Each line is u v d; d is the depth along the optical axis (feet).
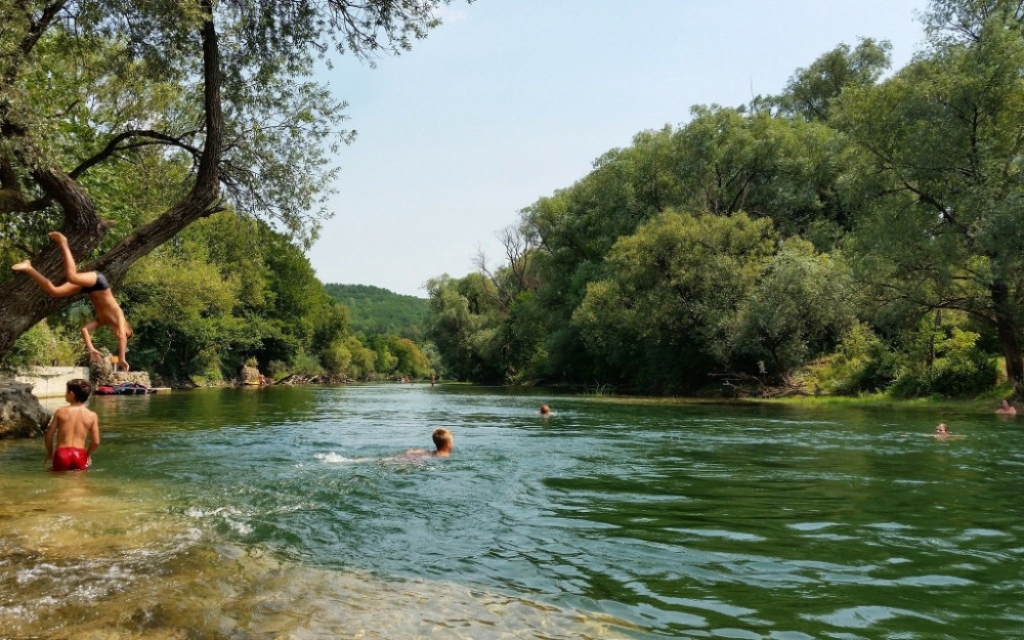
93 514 23.63
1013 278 74.38
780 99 199.62
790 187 143.74
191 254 164.35
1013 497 27.27
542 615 14.42
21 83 43.78
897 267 84.07
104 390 133.90
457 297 240.12
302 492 28.09
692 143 152.15
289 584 16.47
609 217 172.24
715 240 121.08
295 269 255.91
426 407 94.63
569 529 22.00
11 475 32.30
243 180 47.78
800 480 31.40
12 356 103.60
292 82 49.08
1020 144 76.07
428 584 16.49
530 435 52.37
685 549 19.61
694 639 13.12
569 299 174.29
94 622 13.97
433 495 27.61
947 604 15.02
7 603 14.96
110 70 45.60
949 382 92.38
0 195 36.17
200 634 13.39
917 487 29.55
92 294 22.59
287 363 258.98
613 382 164.45
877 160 86.17
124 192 60.18
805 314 108.88
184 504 25.59
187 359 196.54
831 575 17.15
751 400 105.81
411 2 43.65
